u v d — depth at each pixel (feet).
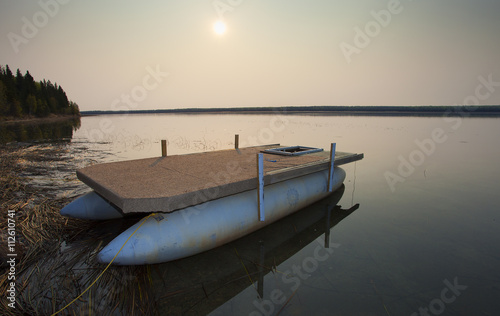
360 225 19.36
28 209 19.22
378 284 12.71
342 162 24.62
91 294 11.46
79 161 37.81
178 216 14.24
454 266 14.14
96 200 17.38
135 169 18.69
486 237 17.28
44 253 14.44
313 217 20.80
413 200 24.40
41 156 41.42
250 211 16.76
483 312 10.83
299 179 22.07
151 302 11.32
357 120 156.04
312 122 138.31
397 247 16.19
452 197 25.14
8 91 162.40
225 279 13.12
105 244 15.28
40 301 10.89
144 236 13.07
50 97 218.59
